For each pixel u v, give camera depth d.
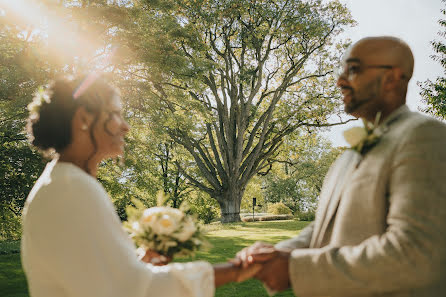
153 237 1.93
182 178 35.19
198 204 35.75
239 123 26.81
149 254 2.00
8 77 11.37
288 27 24.23
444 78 15.96
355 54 1.63
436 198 1.24
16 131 15.66
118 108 1.62
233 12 23.27
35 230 1.34
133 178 24.66
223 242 12.54
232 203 27.47
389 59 1.57
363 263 1.29
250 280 6.47
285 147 32.03
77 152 1.52
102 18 13.49
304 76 28.30
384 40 1.61
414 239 1.23
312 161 46.50
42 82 11.88
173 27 18.80
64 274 1.28
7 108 13.23
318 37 25.83
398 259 1.23
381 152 1.45
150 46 15.21
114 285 1.32
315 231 1.71
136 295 1.34
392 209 1.34
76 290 1.28
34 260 1.35
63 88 1.51
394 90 1.59
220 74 26.14
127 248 1.40
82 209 1.33
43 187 1.39
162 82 19.38
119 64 15.41
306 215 27.73
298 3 24.39
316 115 27.23
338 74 1.73
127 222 2.05
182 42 20.72
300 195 47.81
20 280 6.63
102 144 1.56
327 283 1.36
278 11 24.23
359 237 1.43
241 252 1.62
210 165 28.06
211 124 27.81
